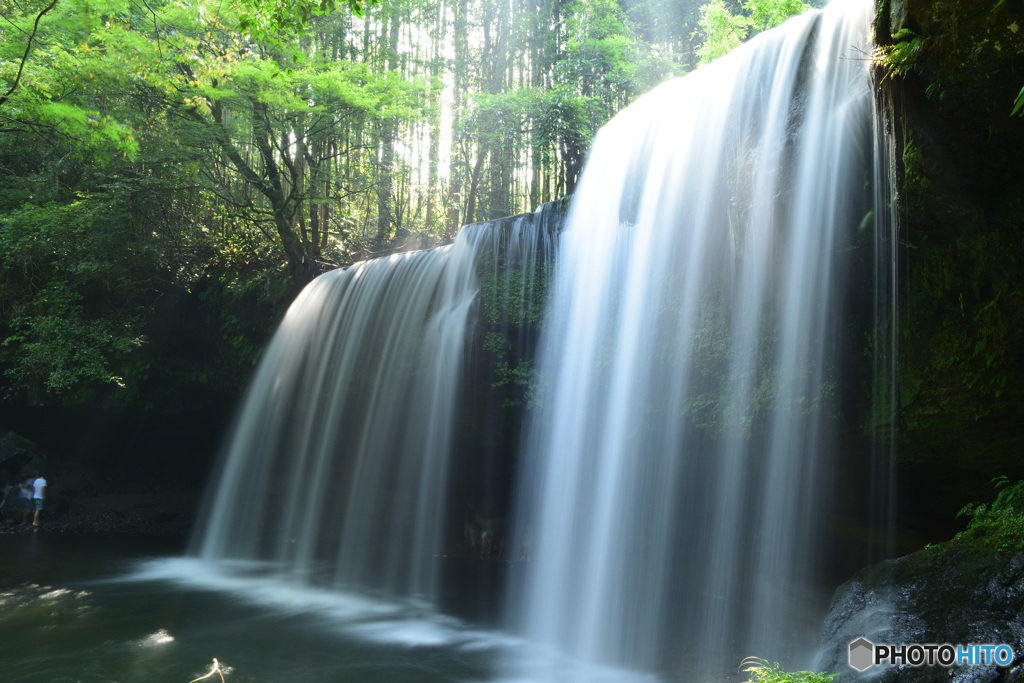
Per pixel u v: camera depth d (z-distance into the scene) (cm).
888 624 560
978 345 605
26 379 1866
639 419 951
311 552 1564
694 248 877
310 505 1606
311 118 1997
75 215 1833
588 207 1085
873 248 664
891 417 692
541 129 1980
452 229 2677
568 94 1952
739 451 855
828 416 745
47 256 1859
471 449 1543
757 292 791
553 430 1105
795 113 705
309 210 2295
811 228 699
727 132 812
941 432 683
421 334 1389
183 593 1277
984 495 739
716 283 850
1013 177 531
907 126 540
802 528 804
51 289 1814
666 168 923
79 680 819
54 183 1966
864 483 791
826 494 803
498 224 1277
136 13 1653
